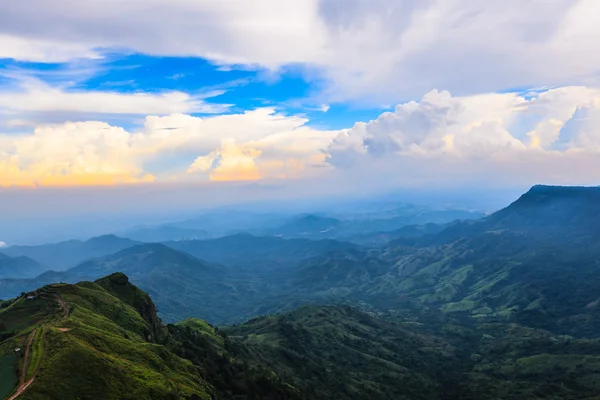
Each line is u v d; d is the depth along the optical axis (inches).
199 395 4173.2
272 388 6417.3
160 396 3641.7
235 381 6107.3
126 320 5506.9
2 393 3110.2
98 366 3545.8
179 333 7308.1
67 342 3690.9
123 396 3417.8
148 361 4242.1
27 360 3518.7
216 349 7623.0
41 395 3075.8
